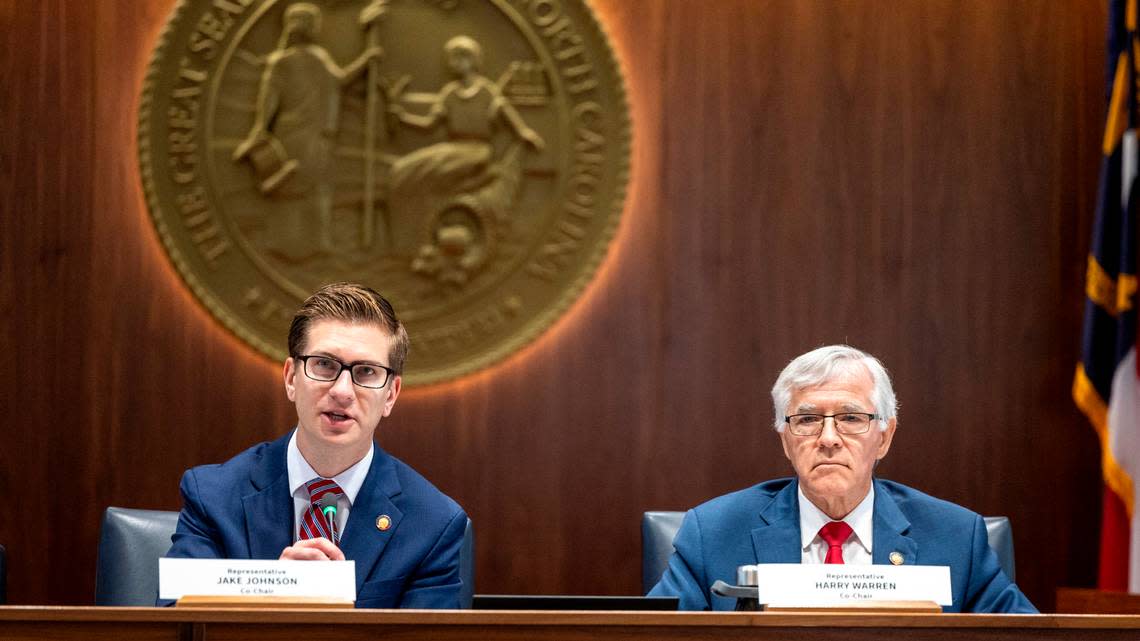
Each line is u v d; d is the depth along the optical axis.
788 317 11.67
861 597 6.15
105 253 11.16
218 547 7.21
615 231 11.57
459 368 11.42
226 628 5.12
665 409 11.57
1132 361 10.88
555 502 11.45
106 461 11.05
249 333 11.27
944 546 7.63
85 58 11.24
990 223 11.84
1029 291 11.81
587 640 5.23
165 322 11.20
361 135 11.41
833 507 7.65
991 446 11.70
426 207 11.43
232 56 11.30
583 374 11.54
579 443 11.50
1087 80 11.91
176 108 11.24
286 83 11.31
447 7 11.52
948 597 6.19
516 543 11.40
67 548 10.95
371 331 7.26
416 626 5.18
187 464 11.14
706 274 11.66
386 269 11.40
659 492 11.50
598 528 11.46
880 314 11.72
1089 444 11.73
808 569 6.16
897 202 11.80
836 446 7.46
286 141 11.32
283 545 7.18
